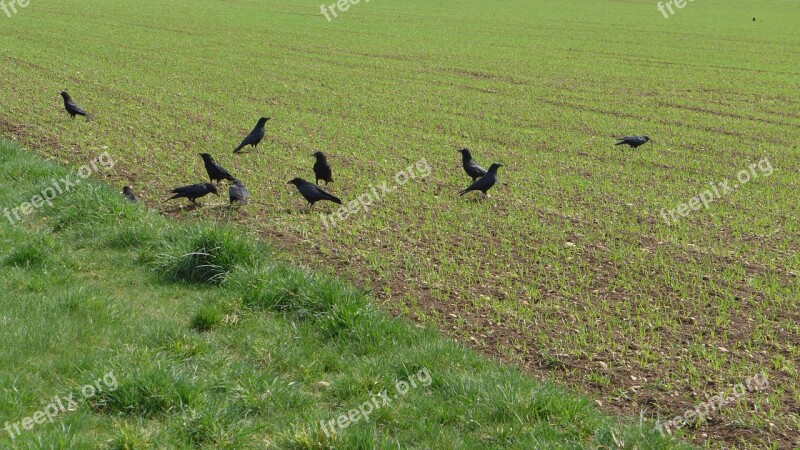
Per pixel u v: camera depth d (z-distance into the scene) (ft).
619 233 54.49
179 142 76.84
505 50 176.65
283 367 33.12
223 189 60.95
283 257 46.29
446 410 29.84
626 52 179.73
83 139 75.97
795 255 50.44
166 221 50.29
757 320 40.34
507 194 63.26
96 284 40.91
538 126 95.50
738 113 108.58
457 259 48.16
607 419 29.48
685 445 28.07
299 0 284.00
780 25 254.27
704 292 43.98
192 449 26.32
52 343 33.30
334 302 37.55
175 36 176.96
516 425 28.53
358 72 137.08
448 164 73.20
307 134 84.48
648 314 40.78
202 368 32.04
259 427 27.96
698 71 152.05
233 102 102.68
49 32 171.63
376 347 34.86
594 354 36.04
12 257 42.39
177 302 39.47
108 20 200.75
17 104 93.40
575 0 331.98
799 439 29.37
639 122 99.76
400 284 43.78
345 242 50.03
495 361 34.86
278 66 140.05
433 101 110.93
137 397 28.73
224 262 42.34
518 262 48.03
